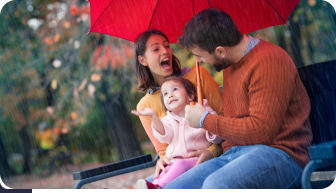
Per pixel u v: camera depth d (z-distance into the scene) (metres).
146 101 2.44
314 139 1.98
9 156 10.80
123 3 2.38
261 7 2.27
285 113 1.76
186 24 1.91
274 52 1.80
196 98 2.29
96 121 10.35
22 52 8.20
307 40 7.55
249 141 1.75
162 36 2.38
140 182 1.87
